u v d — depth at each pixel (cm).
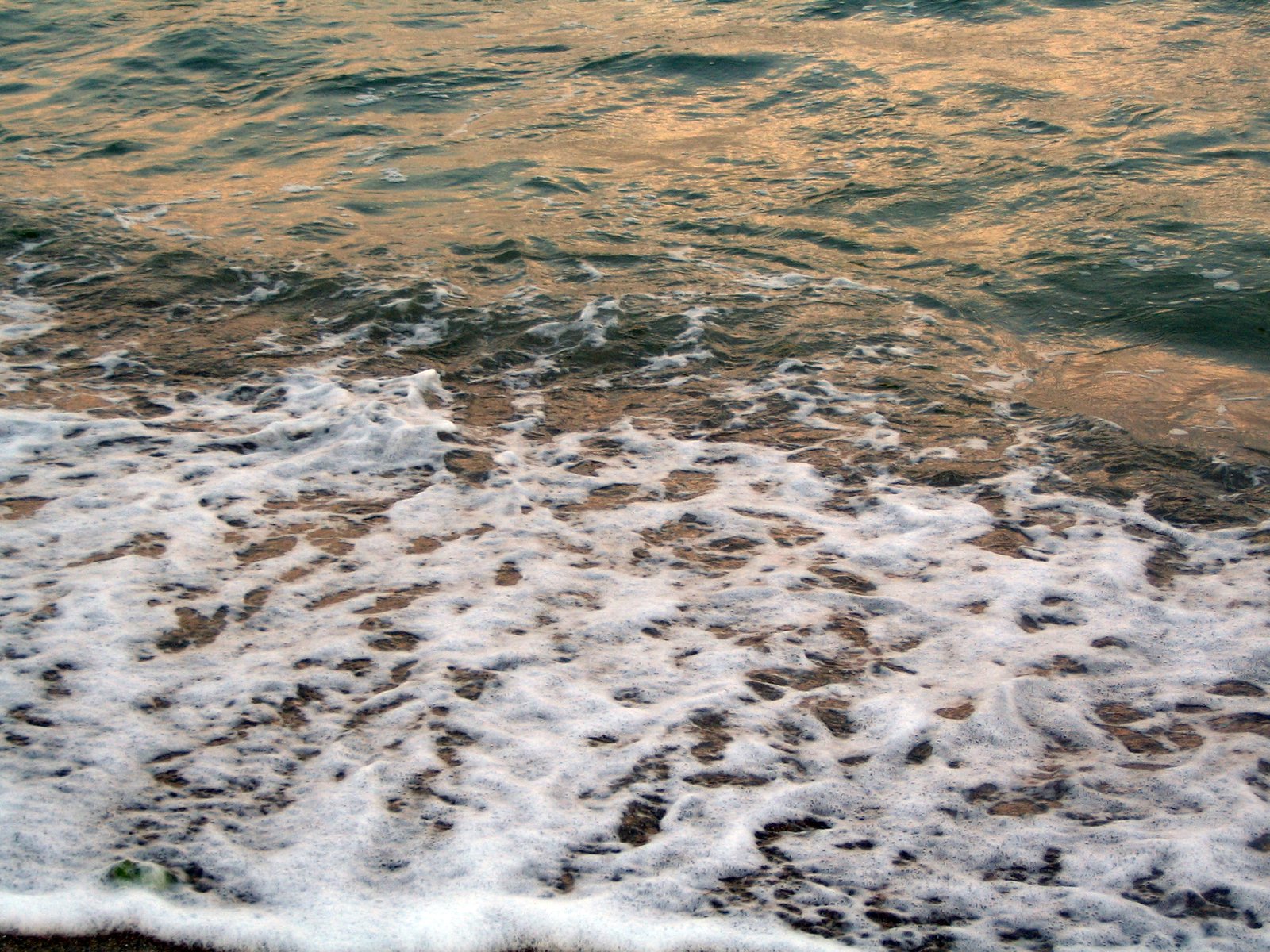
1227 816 276
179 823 273
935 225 728
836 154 850
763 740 310
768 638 359
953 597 381
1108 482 451
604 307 618
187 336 588
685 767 298
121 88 1062
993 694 328
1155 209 727
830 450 484
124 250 699
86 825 270
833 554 410
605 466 473
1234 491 442
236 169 861
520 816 278
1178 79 952
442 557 404
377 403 512
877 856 268
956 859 267
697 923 245
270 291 642
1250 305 601
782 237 714
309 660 343
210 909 245
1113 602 375
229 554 400
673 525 429
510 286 646
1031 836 274
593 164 847
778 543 417
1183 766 298
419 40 1182
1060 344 580
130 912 242
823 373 551
